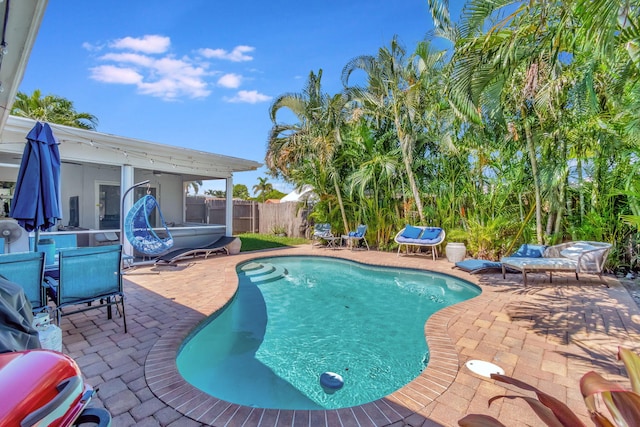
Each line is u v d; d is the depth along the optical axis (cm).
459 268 749
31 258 309
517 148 748
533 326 385
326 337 414
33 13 217
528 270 596
